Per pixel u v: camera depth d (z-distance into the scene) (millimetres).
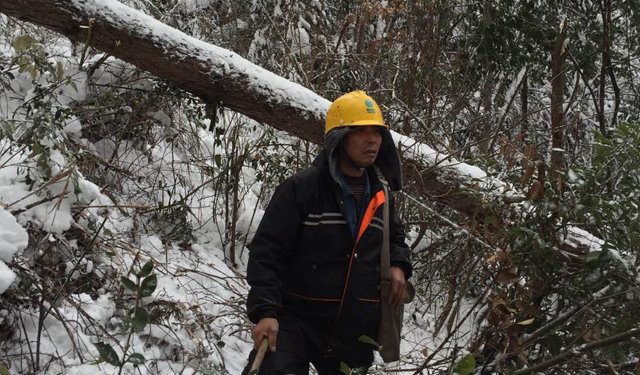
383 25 7508
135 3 5438
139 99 4504
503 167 3959
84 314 2955
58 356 2729
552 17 7312
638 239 3162
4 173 3301
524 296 3158
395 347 2527
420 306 4676
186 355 3164
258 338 2281
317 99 4234
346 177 2500
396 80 6383
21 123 3418
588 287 2992
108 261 3502
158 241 4109
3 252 2684
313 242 2408
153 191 4414
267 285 2334
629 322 2863
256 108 4223
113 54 4160
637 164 3189
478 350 3195
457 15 7234
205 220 4730
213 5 7215
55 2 3947
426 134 4832
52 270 3041
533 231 3236
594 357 2977
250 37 7305
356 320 2426
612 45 8234
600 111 7812
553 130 5738
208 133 5426
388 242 2553
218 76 4145
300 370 2391
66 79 4109
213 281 4043
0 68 4234
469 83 6918
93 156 4180
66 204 3166
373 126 2479
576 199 3256
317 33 6781
